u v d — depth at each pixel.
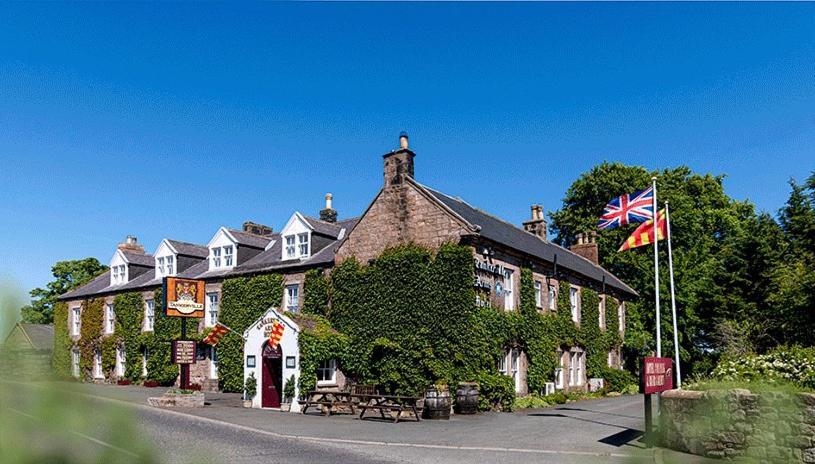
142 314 39.03
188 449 3.65
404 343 25.81
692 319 42.75
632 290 42.88
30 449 2.43
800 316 33.72
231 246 35.84
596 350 35.56
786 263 42.09
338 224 36.22
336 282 28.50
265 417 21.39
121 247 44.97
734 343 39.75
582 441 16.31
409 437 17.00
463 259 25.02
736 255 44.94
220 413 22.23
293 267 31.50
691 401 13.80
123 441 2.62
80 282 59.78
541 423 20.52
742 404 12.94
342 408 24.17
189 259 39.56
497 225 31.83
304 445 15.47
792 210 44.56
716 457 13.09
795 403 12.30
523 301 28.62
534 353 28.75
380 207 27.95
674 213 44.94
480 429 18.86
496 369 25.72
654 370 15.26
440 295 25.25
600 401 30.58
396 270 26.61
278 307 31.88
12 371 2.44
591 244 44.34
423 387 24.95
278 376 26.22
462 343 24.48
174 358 25.67
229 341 33.38
